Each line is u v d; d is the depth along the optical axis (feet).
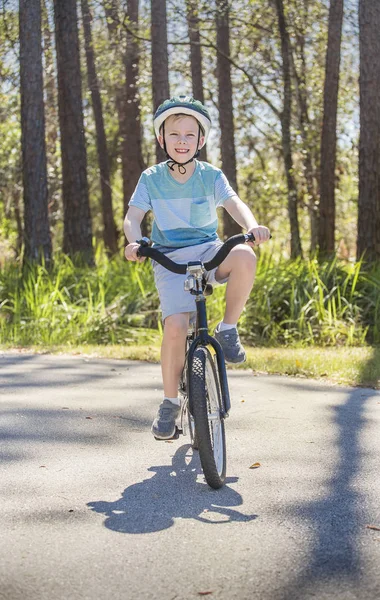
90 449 15.34
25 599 8.72
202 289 12.59
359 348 31.01
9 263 46.11
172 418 13.43
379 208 42.22
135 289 38.60
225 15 57.88
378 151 42.06
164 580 9.18
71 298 39.99
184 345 13.21
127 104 67.26
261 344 34.47
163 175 13.58
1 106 74.69
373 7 41.45
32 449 15.34
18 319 36.83
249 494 12.45
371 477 13.37
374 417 18.13
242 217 13.14
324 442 15.79
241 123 76.89
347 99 71.77
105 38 64.28
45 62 61.05
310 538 10.46
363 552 9.96
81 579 9.23
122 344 34.65
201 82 62.13
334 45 50.83
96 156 91.25
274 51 67.87
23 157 45.42
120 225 104.94
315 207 67.67
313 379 23.77
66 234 49.42
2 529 10.89
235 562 9.66
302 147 63.98
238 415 18.40
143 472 13.75
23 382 23.21
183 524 11.05
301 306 35.68
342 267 39.55
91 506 11.89
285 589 8.90
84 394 21.18
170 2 56.03
